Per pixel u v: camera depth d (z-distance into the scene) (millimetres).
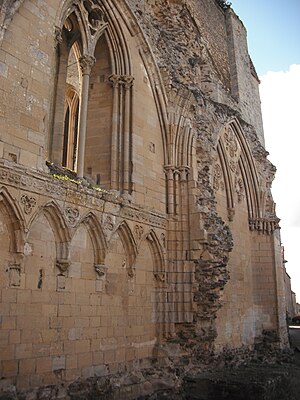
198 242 18594
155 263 17875
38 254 12422
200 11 28078
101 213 14852
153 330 17156
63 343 12789
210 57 28234
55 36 14148
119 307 15383
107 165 17125
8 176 11570
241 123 28047
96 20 17031
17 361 11312
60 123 17422
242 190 27297
